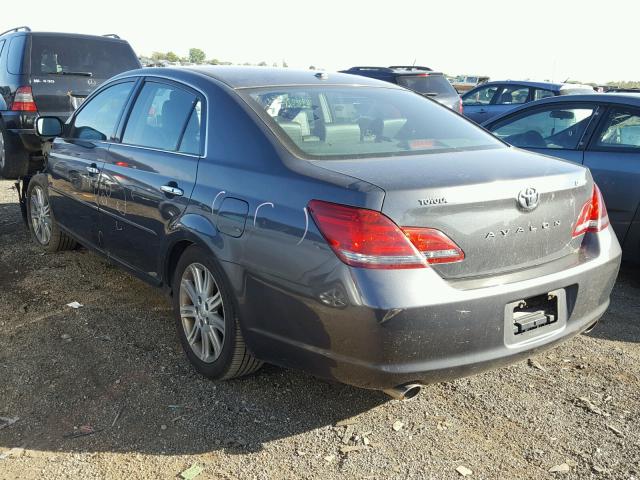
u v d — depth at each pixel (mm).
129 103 4363
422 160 3043
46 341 3936
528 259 2930
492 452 2906
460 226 2693
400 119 3639
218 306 3352
